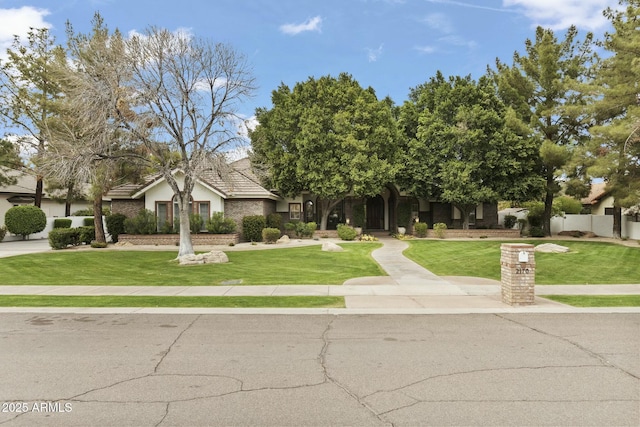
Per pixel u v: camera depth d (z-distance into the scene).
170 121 17.72
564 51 27.92
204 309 9.65
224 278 14.17
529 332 7.55
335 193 27.33
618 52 20.23
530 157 26.92
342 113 27.42
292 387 5.07
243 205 27.59
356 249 22.55
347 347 6.70
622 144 19.11
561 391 4.89
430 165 28.19
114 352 6.51
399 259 18.75
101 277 14.63
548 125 27.81
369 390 4.96
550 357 6.14
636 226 27.67
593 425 4.07
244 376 5.46
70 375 5.53
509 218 32.88
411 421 4.17
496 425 4.08
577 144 26.95
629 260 17.62
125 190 27.78
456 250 21.75
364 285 12.70
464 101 28.06
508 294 10.07
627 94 18.75
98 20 21.45
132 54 17.05
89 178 17.19
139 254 20.97
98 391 5.00
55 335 7.51
